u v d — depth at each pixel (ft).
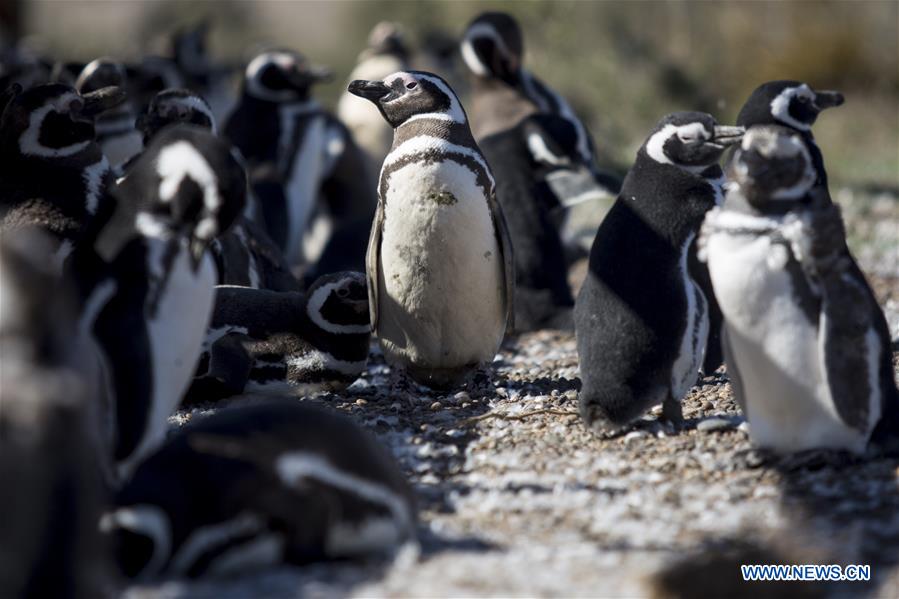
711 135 62.08
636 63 210.18
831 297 53.11
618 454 61.16
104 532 41.04
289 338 75.46
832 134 198.29
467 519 52.21
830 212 52.80
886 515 51.42
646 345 62.13
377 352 93.61
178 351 51.80
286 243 127.85
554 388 77.15
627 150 184.96
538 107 120.16
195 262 52.03
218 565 42.96
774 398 55.62
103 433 47.26
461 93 200.03
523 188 96.48
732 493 54.70
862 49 214.48
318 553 44.06
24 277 39.37
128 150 98.43
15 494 37.19
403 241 73.15
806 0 220.23
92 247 52.42
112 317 50.52
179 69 173.06
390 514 45.96
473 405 73.51
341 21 285.64
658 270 62.34
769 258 53.01
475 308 74.79
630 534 50.29
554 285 96.84
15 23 240.32
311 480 43.73
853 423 54.85
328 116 147.74
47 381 37.96
